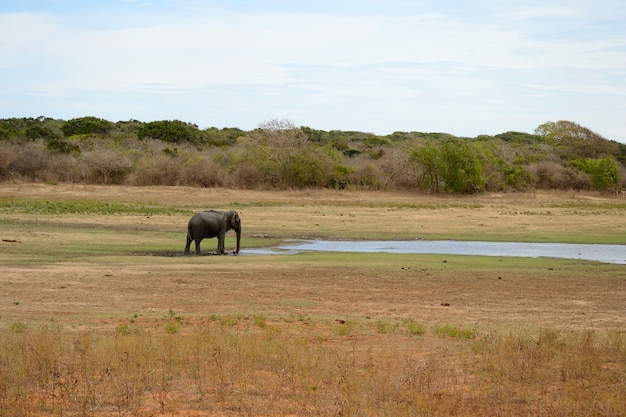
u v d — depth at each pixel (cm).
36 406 853
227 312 1589
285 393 916
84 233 3278
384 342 1272
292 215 4575
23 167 6788
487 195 6931
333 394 902
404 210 5162
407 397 894
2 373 970
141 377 968
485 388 955
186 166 6975
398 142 11062
